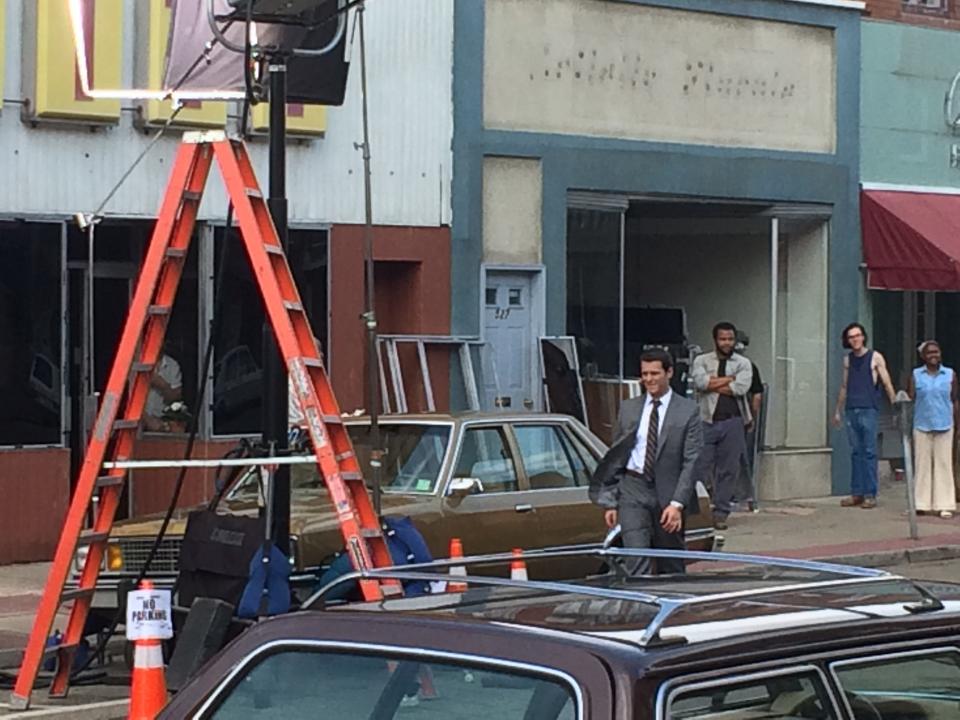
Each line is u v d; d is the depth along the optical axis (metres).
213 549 9.31
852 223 21.20
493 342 18.22
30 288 14.85
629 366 21.11
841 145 21.06
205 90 13.16
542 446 12.40
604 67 18.97
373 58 17.14
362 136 16.97
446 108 17.69
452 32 17.73
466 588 4.51
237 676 4.00
